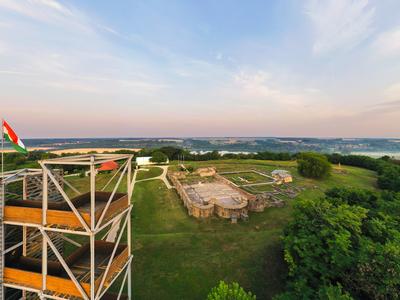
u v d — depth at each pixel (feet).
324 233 40.91
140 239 66.33
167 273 50.85
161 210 96.22
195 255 57.47
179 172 155.22
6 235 34.58
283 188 127.54
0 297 31.63
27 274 31.32
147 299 43.24
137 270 52.01
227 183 131.64
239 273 50.29
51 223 30.40
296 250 42.42
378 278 31.94
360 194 70.28
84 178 149.69
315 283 36.78
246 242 62.90
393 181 128.67
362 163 209.56
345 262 35.63
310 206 51.31
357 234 41.78
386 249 33.47
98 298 30.68
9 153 238.27
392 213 56.44
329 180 149.07
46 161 29.22
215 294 30.60
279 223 83.10
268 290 45.57
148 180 148.15
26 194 38.29
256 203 93.45
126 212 39.40
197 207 87.97
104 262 37.37
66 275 34.68
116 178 150.92
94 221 29.43
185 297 43.96
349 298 27.96
